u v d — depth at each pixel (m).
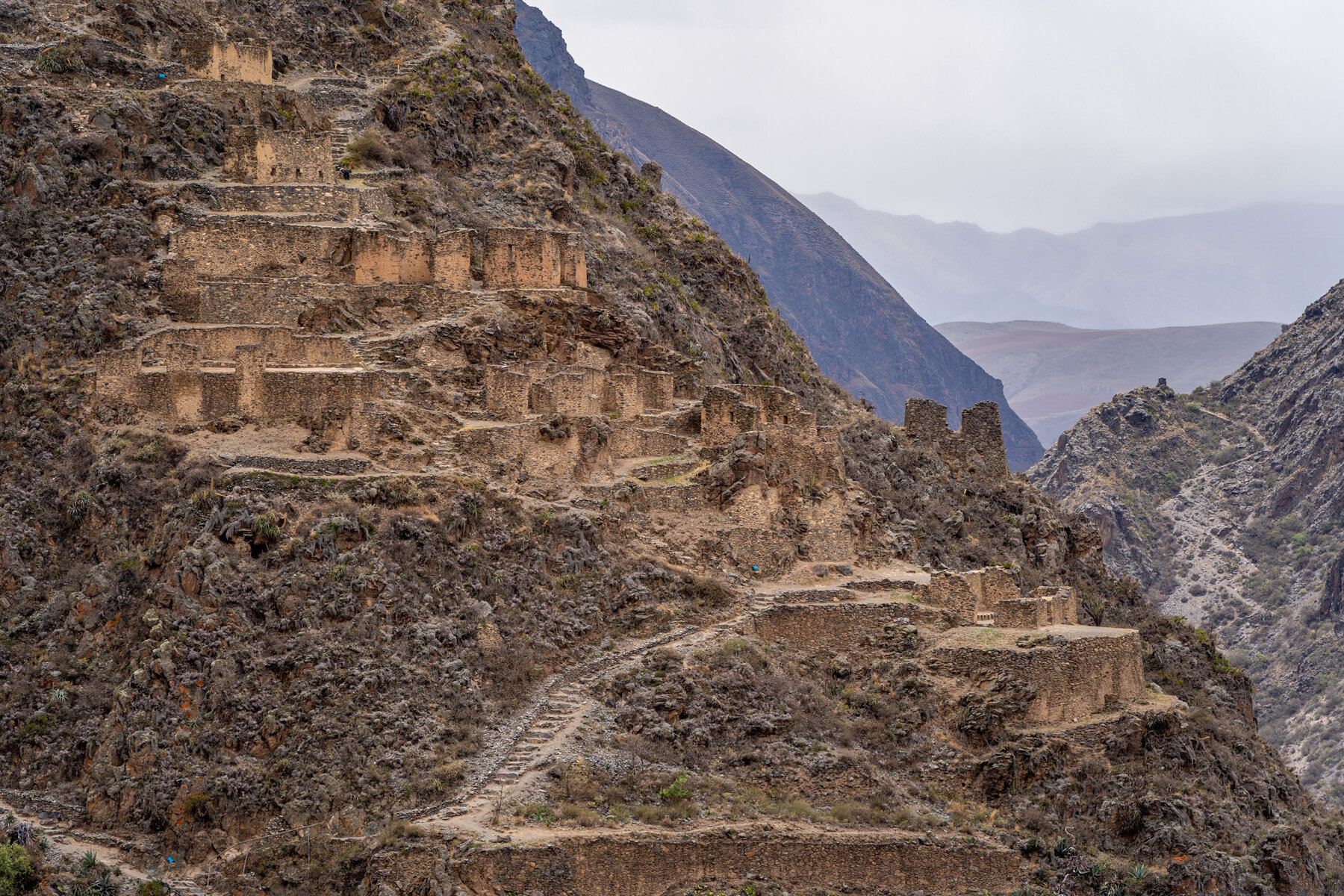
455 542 97.88
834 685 101.19
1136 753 99.50
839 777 93.69
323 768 86.81
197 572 91.88
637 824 86.31
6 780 88.94
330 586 92.69
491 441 104.00
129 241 115.31
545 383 110.06
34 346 108.19
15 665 93.00
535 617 97.38
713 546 106.94
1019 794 95.44
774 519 110.50
